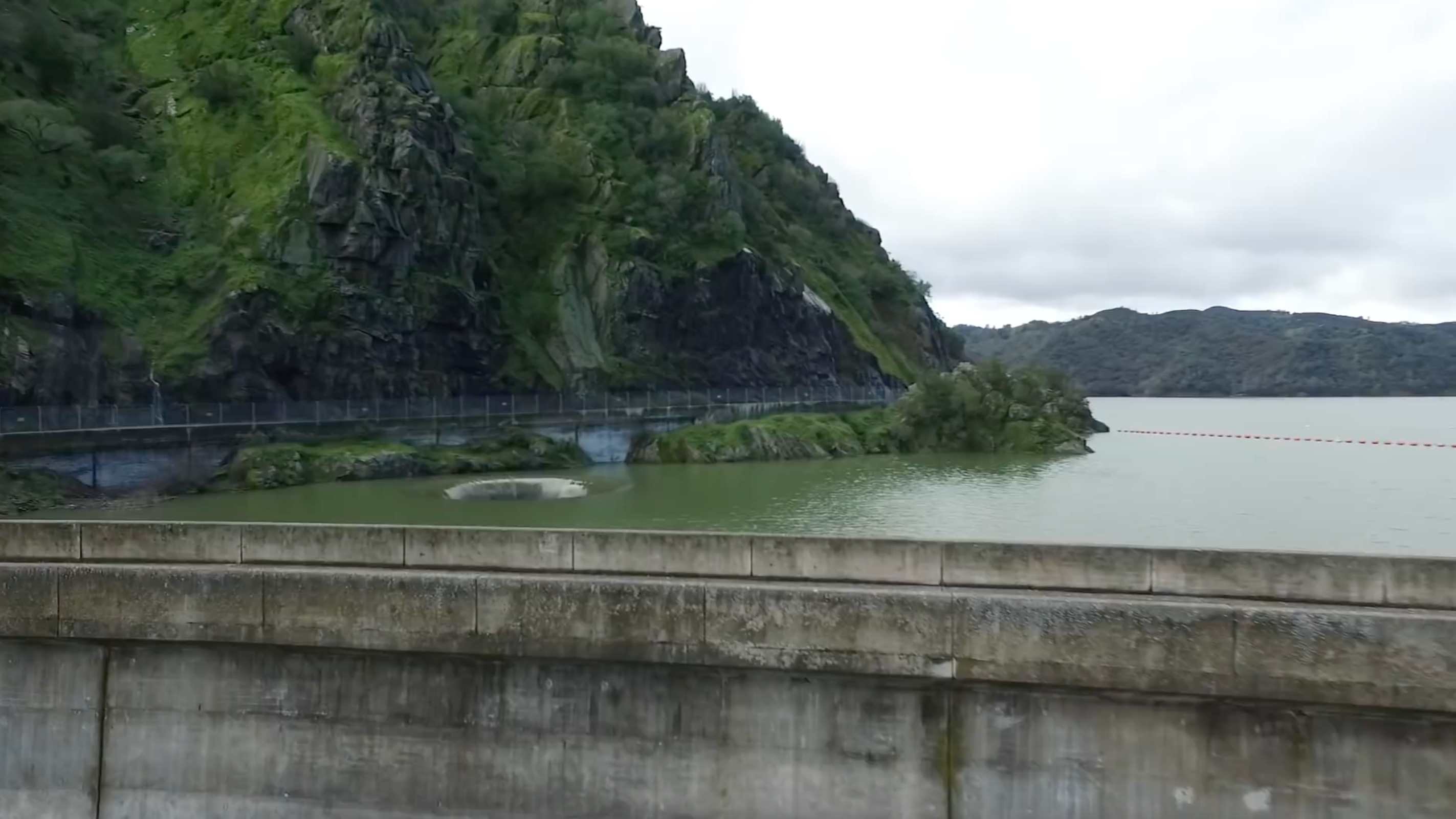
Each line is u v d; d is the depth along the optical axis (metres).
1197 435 126.50
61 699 12.20
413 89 95.38
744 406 95.56
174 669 12.05
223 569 12.25
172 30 98.00
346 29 96.12
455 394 86.81
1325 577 10.76
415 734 11.63
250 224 79.44
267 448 64.94
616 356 101.69
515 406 83.12
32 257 63.78
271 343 73.50
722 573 12.23
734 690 11.18
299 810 11.70
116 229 75.00
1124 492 61.44
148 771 11.97
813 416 97.00
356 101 89.12
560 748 11.41
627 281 103.38
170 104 89.44
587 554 12.52
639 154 118.50
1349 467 79.44
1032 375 109.62
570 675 11.47
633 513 51.19
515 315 98.25
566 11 132.00
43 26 81.00
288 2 99.12
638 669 11.36
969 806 10.71
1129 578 11.26
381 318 81.31
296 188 81.62
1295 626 10.02
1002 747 10.69
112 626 11.99
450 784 11.52
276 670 11.90
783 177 157.75
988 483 67.44
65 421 56.94
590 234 106.38
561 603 11.37
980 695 10.76
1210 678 10.12
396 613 11.59
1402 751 9.91
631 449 87.56
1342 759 10.03
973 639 10.62
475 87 119.94
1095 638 10.38
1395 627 9.80
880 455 92.94
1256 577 10.95
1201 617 10.20
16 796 12.15
